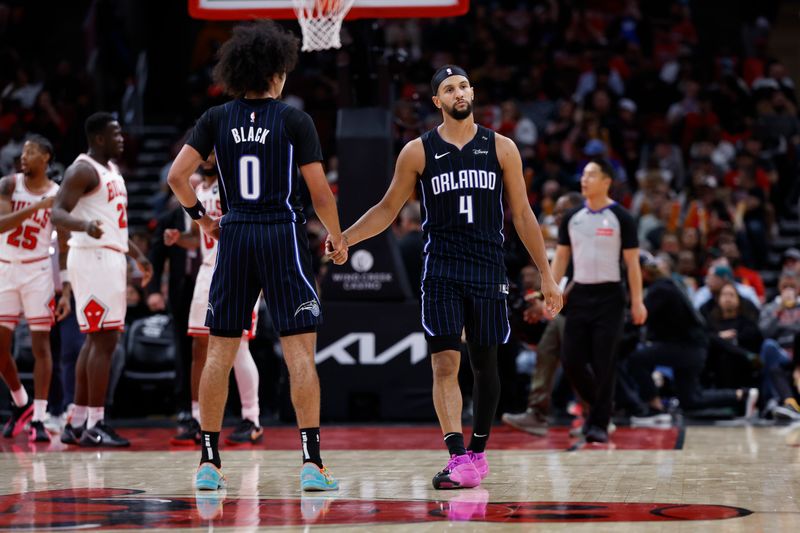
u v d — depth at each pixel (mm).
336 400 13672
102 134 10766
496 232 7656
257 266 7152
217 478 7332
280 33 7438
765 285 21766
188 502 6699
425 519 5988
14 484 7688
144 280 11539
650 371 14773
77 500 6820
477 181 7551
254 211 7188
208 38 29688
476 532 5535
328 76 24578
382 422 13664
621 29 29250
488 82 26422
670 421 14453
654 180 22203
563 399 15891
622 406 14664
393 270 13664
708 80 28500
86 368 10992
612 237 10922
